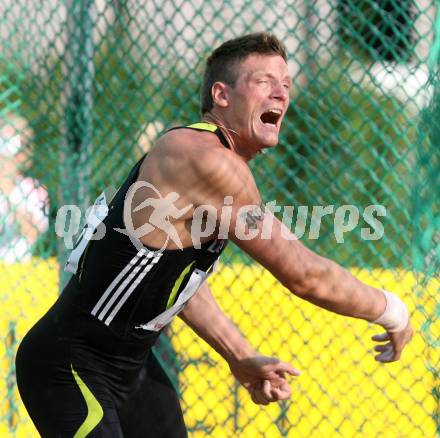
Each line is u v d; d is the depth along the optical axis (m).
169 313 8.90
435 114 10.55
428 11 11.67
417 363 12.94
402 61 11.12
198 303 9.98
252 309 13.03
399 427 12.95
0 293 13.95
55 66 13.20
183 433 10.01
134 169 8.77
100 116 12.90
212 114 8.96
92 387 8.80
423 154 10.67
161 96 12.63
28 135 13.72
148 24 12.52
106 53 12.93
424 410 12.02
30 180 14.09
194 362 13.20
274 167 12.73
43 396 8.86
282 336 12.88
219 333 9.88
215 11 12.15
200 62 12.45
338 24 11.82
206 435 13.10
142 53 12.58
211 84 8.94
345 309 8.62
